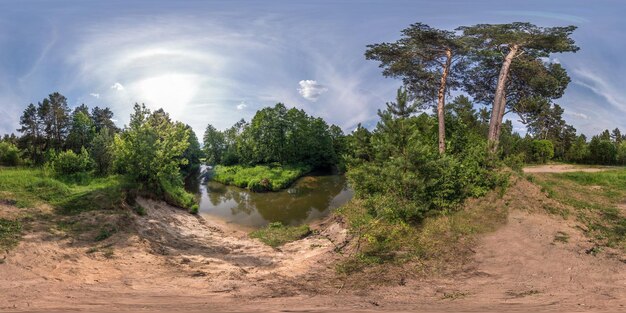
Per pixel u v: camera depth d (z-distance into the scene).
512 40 23.97
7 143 40.19
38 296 8.84
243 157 64.06
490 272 10.72
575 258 11.13
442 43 23.73
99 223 16.09
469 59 26.69
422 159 16.06
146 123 26.55
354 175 18.89
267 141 60.78
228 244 18.83
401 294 9.34
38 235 13.66
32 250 12.20
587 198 18.66
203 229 23.55
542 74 26.00
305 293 9.66
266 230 23.08
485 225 14.36
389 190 16.17
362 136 20.34
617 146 46.03
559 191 19.33
